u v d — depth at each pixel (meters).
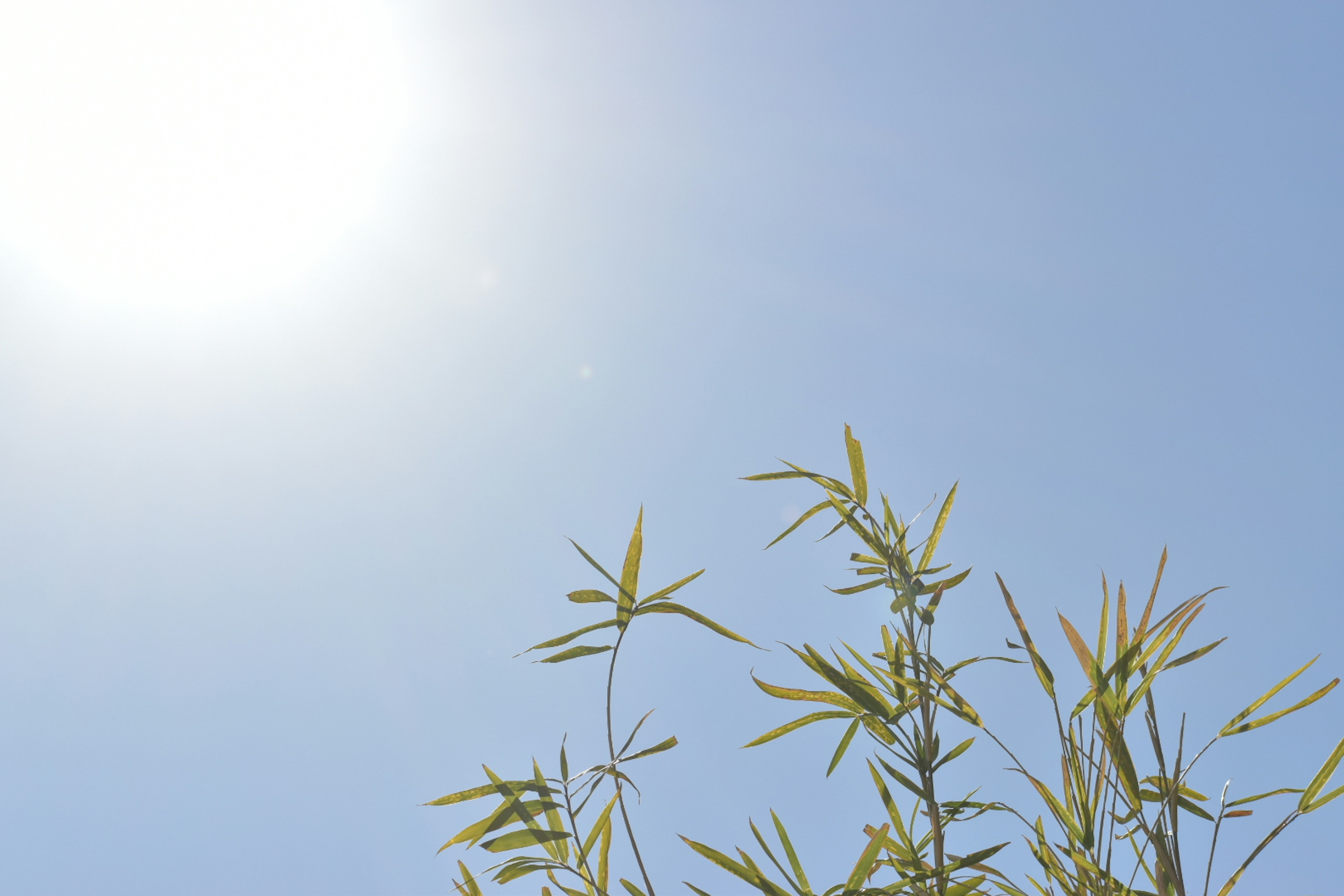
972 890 2.12
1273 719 2.06
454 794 2.16
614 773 2.13
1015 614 2.11
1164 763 2.05
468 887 2.16
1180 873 1.99
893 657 2.27
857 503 2.28
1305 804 2.03
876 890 2.11
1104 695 2.07
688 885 2.11
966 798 2.17
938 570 2.27
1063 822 2.08
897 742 2.18
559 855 2.19
